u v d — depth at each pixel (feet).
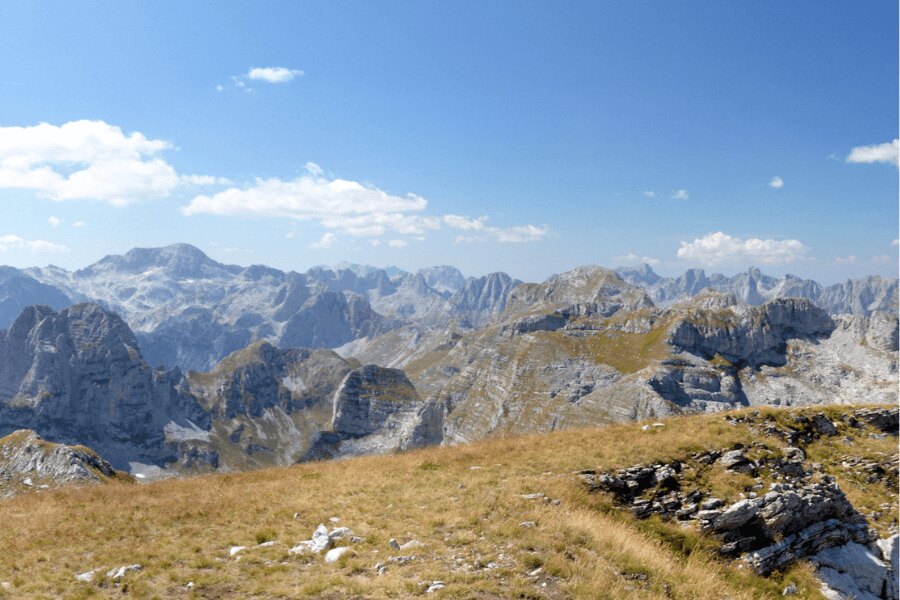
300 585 61.67
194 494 112.16
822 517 102.32
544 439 132.98
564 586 59.67
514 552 67.67
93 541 81.82
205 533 83.41
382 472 116.47
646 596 60.95
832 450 141.18
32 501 117.39
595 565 65.46
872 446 143.95
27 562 73.51
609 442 120.67
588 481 98.27
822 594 85.71
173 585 64.28
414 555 67.97
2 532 89.40
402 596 57.11
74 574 68.85
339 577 61.87
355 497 96.07
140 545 78.74
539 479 97.45
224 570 68.03
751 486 102.17
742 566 86.28
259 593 60.75
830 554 97.96
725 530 91.50
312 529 80.89
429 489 96.58
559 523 76.33
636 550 72.38
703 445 114.52
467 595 56.75
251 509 94.22
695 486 100.83
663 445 113.09
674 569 71.67
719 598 67.97
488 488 94.48
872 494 126.21
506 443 133.69
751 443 118.32
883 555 102.58
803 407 163.94
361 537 75.05
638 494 98.17
